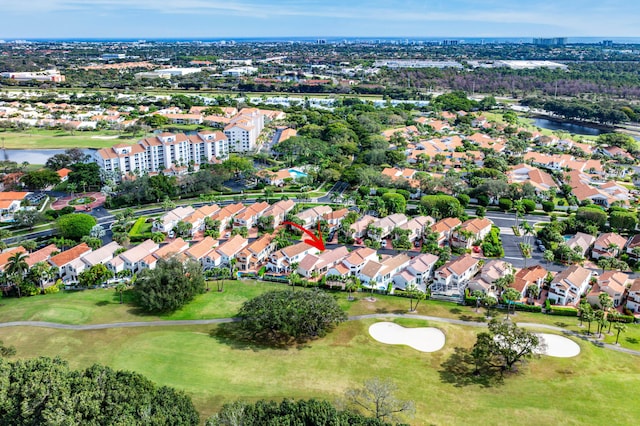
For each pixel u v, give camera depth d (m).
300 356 121.44
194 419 90.81
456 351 124.38
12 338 127.69
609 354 122.31
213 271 167.25
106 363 117.31
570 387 109.94
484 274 158.38
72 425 81.88
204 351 123.25
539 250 190.38
